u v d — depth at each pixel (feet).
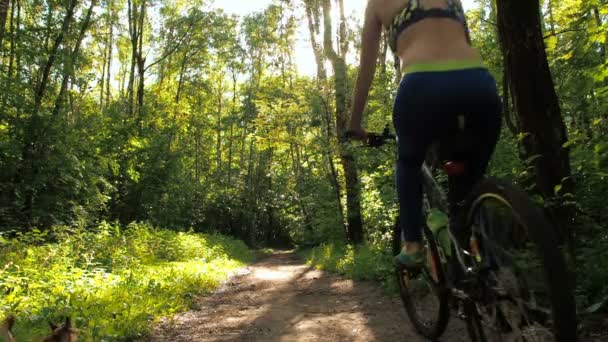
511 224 7.93
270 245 174.09
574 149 17.22
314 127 68.13
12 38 58.34
